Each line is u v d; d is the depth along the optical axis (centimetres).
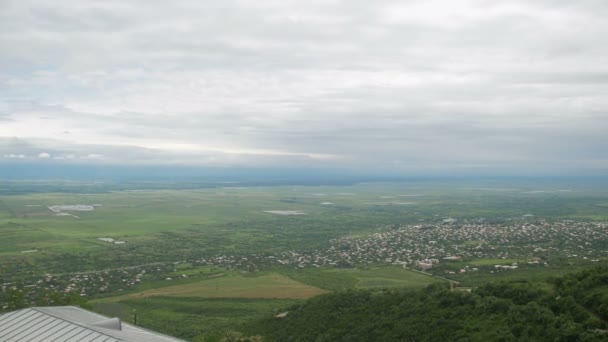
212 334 12000
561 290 9012
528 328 7975
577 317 8019
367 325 10306
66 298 14762
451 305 9706
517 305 8812
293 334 11119
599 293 8350
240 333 11950
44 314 7806
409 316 9956
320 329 10944
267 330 11850
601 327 7600
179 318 14050
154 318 14038
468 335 8412
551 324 7862
